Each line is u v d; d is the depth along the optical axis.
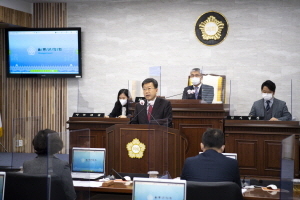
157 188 2.98
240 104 8.63
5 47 9.23
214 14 8.71
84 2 9.26
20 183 3.05
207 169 3.29
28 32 9.12
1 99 9.67
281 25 8.48
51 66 9.14
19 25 9.02
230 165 3.30
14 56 9.20
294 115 8.45
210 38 8.75
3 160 8.51
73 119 5.88
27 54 9.16
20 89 9.60
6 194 3.08
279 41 8.49
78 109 9.31
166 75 8.94
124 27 9.13
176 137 4.40
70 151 3.26
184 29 8.87
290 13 8.45
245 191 3.75
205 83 6.74
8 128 9.66
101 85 9.25
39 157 3.11
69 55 9.08
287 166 2.90
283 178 2.84
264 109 6.33
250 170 5.36
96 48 9.25
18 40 9.16
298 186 3.75
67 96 9.41
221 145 3.44
